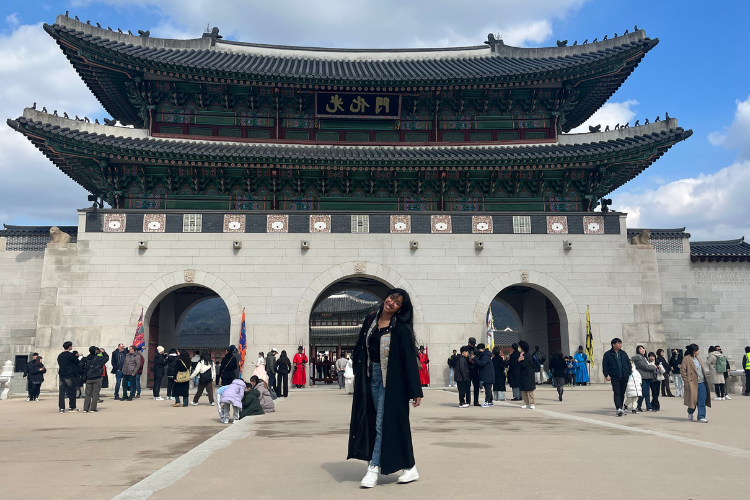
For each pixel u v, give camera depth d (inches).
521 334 1715.1
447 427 567.8
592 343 1344.7
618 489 280.8
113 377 1267.2
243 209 1446.9
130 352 1048.8
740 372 1161.4
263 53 1742.1
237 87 1491.1
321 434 522.0
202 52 1641.2
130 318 1288.1
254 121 1521.9
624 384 705.6
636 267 1390.3
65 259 1299.2
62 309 1278.3
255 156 1347.2
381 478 314.5
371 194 1482.5
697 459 373.4
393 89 1510.8
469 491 276.7
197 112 1503.4
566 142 1544.0
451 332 1338.6
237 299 1315.2
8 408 867.4
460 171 1466.5
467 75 1483.8
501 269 1371.8
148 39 1581.0
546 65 1526.8
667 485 290.7
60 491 287.4
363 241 1359.5
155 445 462.6
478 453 395.9
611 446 432.5
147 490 281.9
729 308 1518.2
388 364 300.5
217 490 283.1
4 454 415.2
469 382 844.0
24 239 1423.5
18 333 1370.6
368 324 313.3
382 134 1553.9
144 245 1310.3
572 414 719.1
